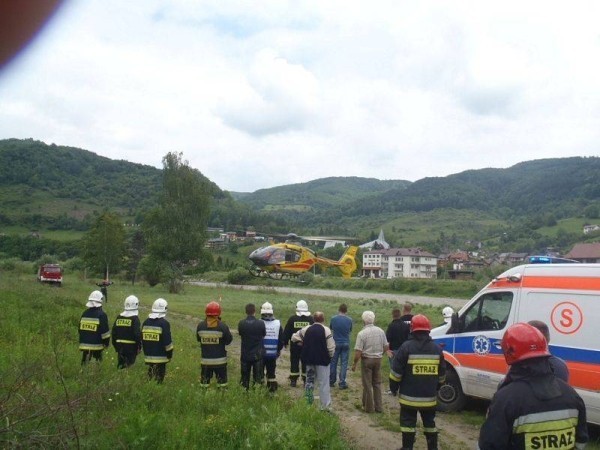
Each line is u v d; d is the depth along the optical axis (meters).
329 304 39.00
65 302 21.12
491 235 186.50
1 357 9.14
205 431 6.39
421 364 6.84
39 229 132.12
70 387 7.30
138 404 7.31
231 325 23.50
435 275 121.12
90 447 5.50
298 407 7.69
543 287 8.77
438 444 7.90
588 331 8.04
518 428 3.48
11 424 5.25
